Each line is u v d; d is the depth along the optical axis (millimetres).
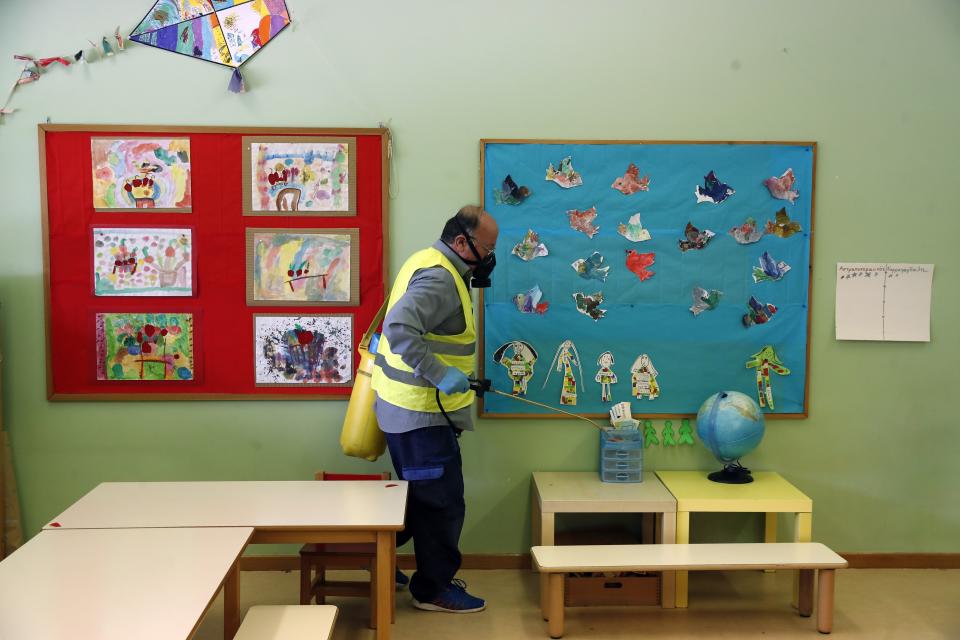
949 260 3248
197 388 3209
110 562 1975
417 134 3158
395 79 3141
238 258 3160
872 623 2852
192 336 3184
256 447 3244
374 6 3115
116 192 3121
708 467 3279
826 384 3281
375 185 3156
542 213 3176
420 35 3129
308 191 3146
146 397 3189
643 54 3152
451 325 2678
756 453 3293
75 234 3133
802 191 3191
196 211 3137
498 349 3215
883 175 3213
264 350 3199
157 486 2617
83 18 3080
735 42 3160
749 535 3297
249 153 3123
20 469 3215
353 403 2967
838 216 3223
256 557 3270
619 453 3125
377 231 3172
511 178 3158
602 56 3148
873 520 3311
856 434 3297
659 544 2939
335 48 3123
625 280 3207
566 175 3162
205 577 1887
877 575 3262
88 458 3221
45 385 3199
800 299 3230
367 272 3184
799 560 2703
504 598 3055
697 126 3176
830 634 2770
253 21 3104
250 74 3117
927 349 3283
